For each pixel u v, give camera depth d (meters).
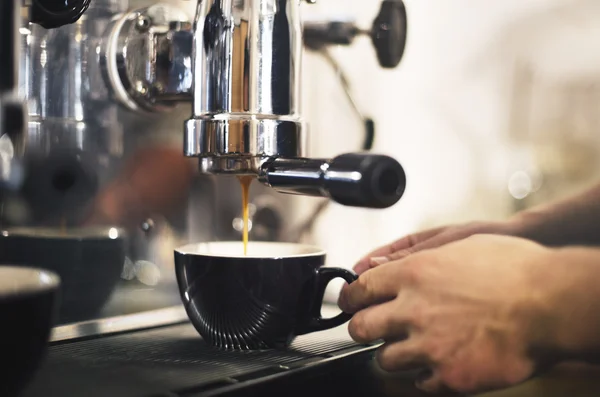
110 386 0.33
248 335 0.41
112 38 0.50
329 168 0.35
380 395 0.43
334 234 0.79
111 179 0.54
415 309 0.40
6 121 0.31
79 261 0.49
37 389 0.32
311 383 0.37
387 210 0.85
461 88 0.92
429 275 0.40
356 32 0.58
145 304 0.54
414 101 0.87
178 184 0.58
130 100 0.51
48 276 0.33
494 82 0.94
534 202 0.91
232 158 0.41
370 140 0.68
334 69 0.68
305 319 0.42
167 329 0.47
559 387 0.60
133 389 0.32
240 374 0.35
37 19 0.42
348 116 0.78
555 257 0.41
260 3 0.40
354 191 0.33
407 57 0.85
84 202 0.53
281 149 0.40
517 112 0.94
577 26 0.96
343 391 0.39
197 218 0.60
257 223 0.65
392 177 0.34
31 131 0.48
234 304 0.41
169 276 0.57
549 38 0.96
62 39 0.48
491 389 0.40
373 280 0.41
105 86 0.51
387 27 0.58
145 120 0.55
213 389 0.32
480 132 0.93
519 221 0.55
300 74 0.43
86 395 0.31
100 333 0.45
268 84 0.40
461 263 0.41
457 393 0.40
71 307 0.48
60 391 0.32
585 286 0.40
